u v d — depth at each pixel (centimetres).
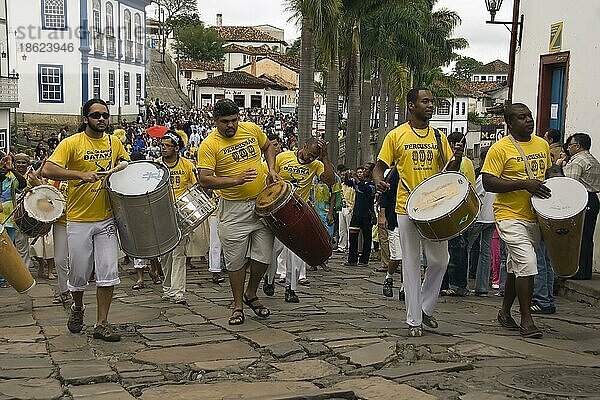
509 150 721
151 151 2461
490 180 715
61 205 898
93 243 712
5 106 3197
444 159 707
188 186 1007
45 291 1067
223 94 7794
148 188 683
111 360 646
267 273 975
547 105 1280
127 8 5259
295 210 756
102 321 721
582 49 1141
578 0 1155
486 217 980
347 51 3022
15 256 784
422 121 706
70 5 4497
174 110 5956
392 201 970
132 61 5359
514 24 1402
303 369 611
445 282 1019
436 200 674
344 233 1589
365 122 3788
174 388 560
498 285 1036
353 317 825
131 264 1324
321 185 1365
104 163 713
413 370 598
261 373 606
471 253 1124
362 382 566
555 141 1009
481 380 575
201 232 1141
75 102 4541
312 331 736
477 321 801
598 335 743
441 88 5466
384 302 955
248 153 775
